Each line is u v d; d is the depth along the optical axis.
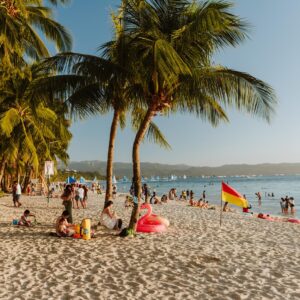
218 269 7.27
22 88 23.25
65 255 8.40
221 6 9.44
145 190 31.61
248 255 8.58
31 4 18.48
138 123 14.48
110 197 12.30
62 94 11.13
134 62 10.21
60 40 18.16
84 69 10.38
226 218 16.88
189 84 10.34
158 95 10.57
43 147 33.69
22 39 17.47
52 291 5.84
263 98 10.29
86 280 6.48
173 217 16.91
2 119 21.31
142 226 11.82
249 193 65.56
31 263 7.64
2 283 6.24
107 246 9.41
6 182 50.09
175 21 10.65
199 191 78.06
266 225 14.35
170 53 8.70
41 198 34.25
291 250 9.25
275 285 6.23
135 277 6.67
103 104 12.44
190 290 5.92
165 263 7.72
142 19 10.44
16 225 12.85
